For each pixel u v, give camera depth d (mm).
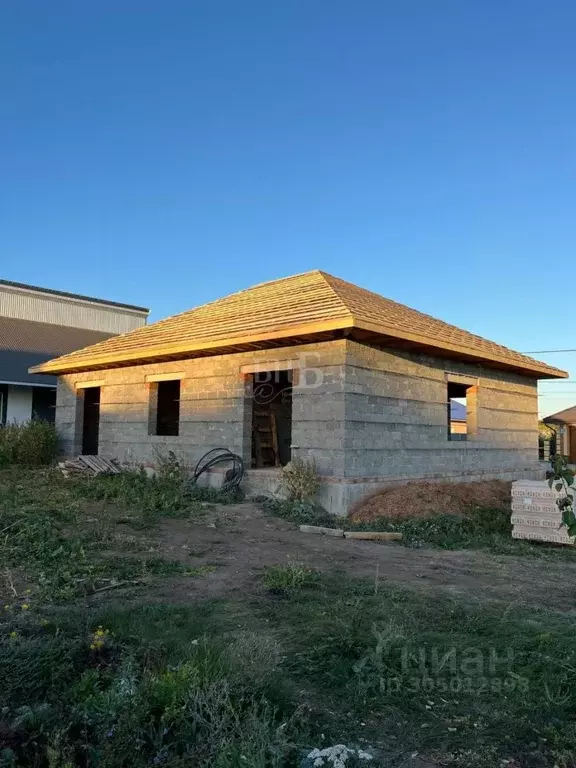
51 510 10031
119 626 4785
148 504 11164
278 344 11945
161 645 4336
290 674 4129
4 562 6891
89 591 6000
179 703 3387
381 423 11664
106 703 3322
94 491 12320
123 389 15984
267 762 2959
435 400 13234
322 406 11227
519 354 16578
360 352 11273
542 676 4117
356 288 15273
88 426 19125
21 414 24734
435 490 11656
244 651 4137
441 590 6395
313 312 11281
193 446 13883
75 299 33969
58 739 2908
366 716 3646
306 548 8438
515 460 16203
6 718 3244
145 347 14289
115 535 8625
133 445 15469
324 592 6141
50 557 7164
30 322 31281
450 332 14602
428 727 3541
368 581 6652
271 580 6398
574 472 4113
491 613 5574
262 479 12492
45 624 4750
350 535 9344
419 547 8906
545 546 9422
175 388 18359
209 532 9336
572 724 3582
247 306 14492
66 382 18281
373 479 11328
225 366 13344
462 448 14016
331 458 10984
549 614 5648
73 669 3848
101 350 16484
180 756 3021
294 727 3391
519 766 3191
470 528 10242
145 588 6180
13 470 15297
